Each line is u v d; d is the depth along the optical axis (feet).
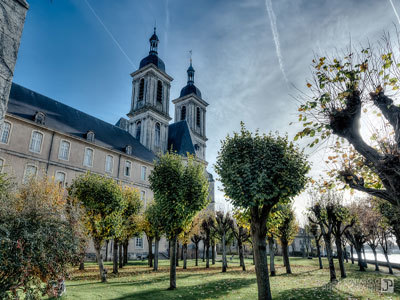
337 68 21.25
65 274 20.67
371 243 85.05
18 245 16.14
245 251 169.58
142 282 44.34
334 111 21.50
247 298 31.22
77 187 49.67
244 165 32.63
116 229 48.83
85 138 108.37
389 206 53.52
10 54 18.37
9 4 18.75
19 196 22.54
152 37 179.01
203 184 46.34
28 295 18.12
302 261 116.06
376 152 20.04
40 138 91.50
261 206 33.94
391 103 20.39
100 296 31.50
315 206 54.70
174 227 41.65
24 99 96.27
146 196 129.39
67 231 20.80
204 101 213.46
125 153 124.06
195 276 54.54
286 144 35.53
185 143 170.60
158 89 171.53
